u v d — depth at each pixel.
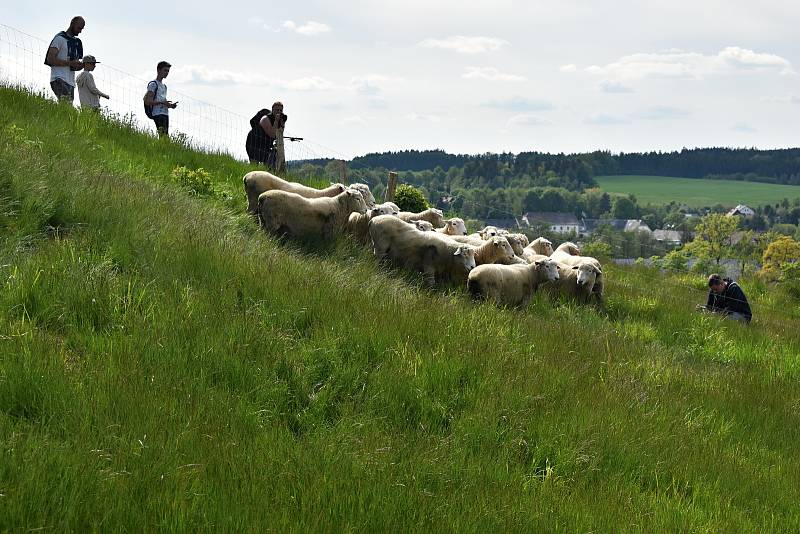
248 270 9.23
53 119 14.80
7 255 8.14
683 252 57.62
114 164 13.66
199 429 5.97
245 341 7.54
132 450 5.41
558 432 7.55
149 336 7.16
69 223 9.68
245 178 13.95
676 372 11.27
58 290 7.59
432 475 6.34
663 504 6.82
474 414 7.48
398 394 7.52
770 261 65.25
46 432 5.42
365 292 9.99
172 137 18.20
